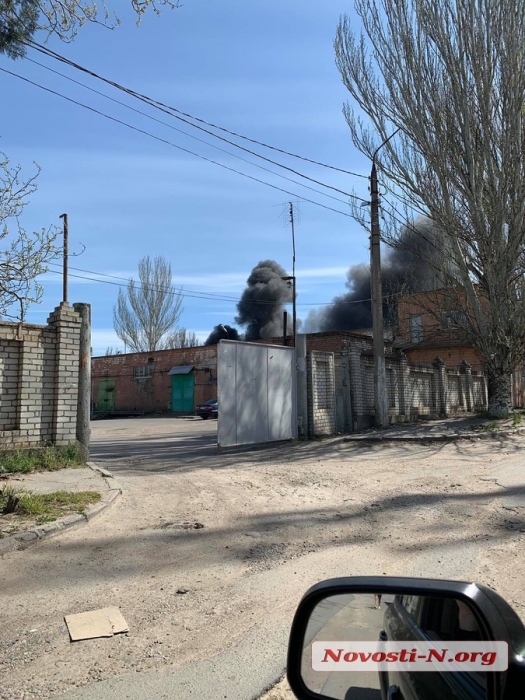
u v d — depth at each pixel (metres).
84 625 4.12
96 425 31.45
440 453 13.55
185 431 24.30
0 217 7.88
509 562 5.43
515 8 17.33
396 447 14.72
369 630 2.15
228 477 10.16
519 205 18.17
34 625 4.17
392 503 8.06
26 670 3.53
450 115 18.42
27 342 10.46
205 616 4.32
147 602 4.58
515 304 19.45
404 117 18.69
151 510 7.59
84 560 5.59
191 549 5.93
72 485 8.69
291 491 8.94
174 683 3.37
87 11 6.85
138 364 45.44
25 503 7.05
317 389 16.77
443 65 18.22
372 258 18.20
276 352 15.52
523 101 17.41
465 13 17.73
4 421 10.20
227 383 13.94
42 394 10.66
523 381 33.16
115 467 11.64
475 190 18.47
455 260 19.67
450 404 25.62
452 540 6.18
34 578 5.11
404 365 21.58
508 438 16.33
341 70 19.50
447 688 1.68
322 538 6.32
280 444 15.26
